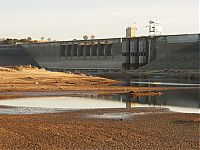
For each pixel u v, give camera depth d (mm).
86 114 35062
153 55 156125
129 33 187375
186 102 49156
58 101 48781
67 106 42875
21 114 34938
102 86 78062
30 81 83688
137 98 54625
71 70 177500
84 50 184000
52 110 38438
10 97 53031
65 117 32750
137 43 161000
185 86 81375
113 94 60781
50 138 22875
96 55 179625
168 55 153000
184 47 152750
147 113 36312
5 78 87875
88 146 20922
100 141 22234
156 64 148875
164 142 22141
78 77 105250
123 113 36094
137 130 26031
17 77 92500
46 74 107562
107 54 175000
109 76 131500
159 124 28891
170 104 46656
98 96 57094
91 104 45562
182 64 141250
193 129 26609
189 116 34031
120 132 25156
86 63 181500
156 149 20359
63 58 193375
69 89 67750
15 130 25391
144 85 84375
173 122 30000
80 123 28984
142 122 29906
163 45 156125
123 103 47250
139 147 20797
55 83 81688
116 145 21234
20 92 60312
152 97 56312
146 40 157875
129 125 28234
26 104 44406
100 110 38562
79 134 24281
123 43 165250
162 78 121125
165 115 34688
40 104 44656
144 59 157500
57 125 27656
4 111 37250
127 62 163625
